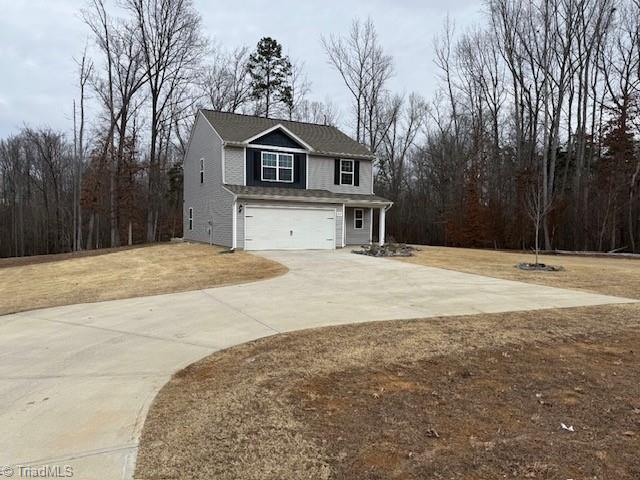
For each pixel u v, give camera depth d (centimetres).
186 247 2156
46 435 338
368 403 393
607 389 427
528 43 2914
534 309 808
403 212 3966
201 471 285
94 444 322
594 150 2902
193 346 588
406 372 474
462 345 573
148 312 812
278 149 2167
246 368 492
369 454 305
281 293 985
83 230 4212
